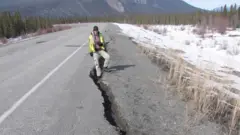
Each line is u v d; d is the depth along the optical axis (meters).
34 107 4.11
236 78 7.92
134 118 3.69
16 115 3.78
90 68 7.33
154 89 5.31
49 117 3.71
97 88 5.27
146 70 7.35
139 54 10.62
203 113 3.94
